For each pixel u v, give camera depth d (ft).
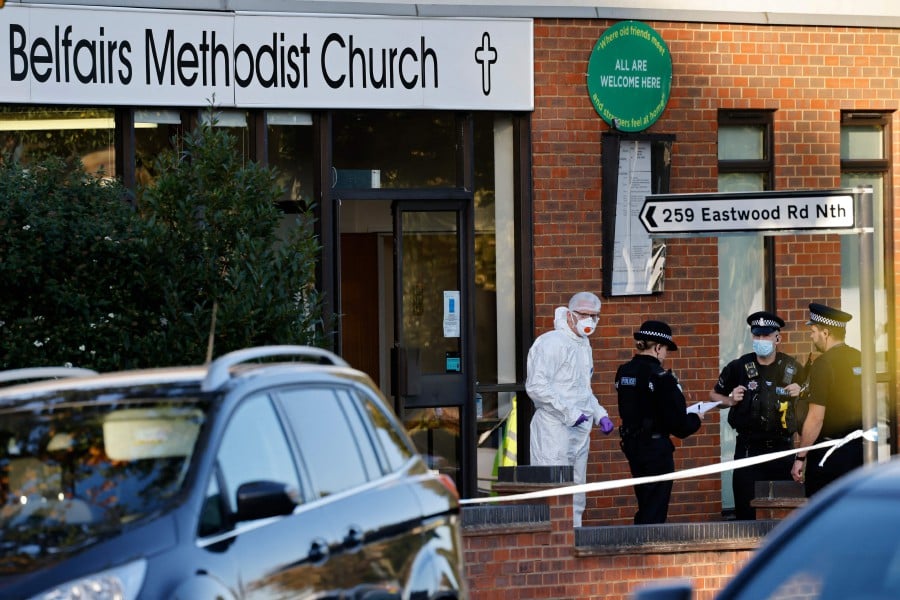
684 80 164.96
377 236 159.43
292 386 73.56
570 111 160.56
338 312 154.81
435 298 159.33
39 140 145.89
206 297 108.78
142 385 72.54
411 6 155.02
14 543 61.62
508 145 161.07
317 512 69.87
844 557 53.01
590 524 160.66
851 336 174.50
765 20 167.32
